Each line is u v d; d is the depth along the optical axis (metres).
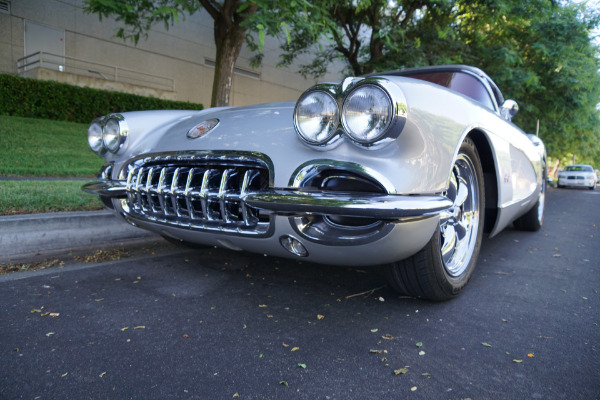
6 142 8.22
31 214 3.17
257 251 2.12
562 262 3.31
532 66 13.05
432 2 10.45
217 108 2.91
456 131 2.03
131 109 12.86
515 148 3.10
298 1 5.47
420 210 1.63
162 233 2.53
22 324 1.86
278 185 1.81
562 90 13.66
